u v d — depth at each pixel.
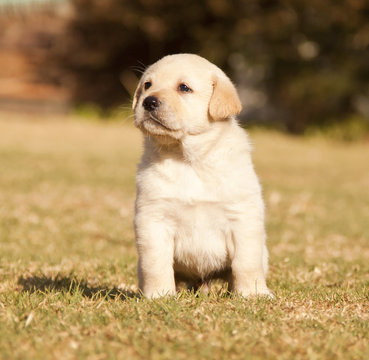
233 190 5.29
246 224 5.30
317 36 28.44
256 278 5.35
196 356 3.68
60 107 29.89
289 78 28.97
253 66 28.91
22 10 32.62
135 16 28.83
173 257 5.58
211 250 5.44
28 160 17.97
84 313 4.45
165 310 4.49
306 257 8.16
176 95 5.45
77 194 13.27
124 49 31.38
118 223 10.80
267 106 31.42
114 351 3.73
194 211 5.33
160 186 5.32
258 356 3.72
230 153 5.43
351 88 27.94
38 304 4.77
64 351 3.73
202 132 5.43
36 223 10.33
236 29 28.56
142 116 5.38
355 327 4.34
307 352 3.79
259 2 29.03
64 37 31.38
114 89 31.86
